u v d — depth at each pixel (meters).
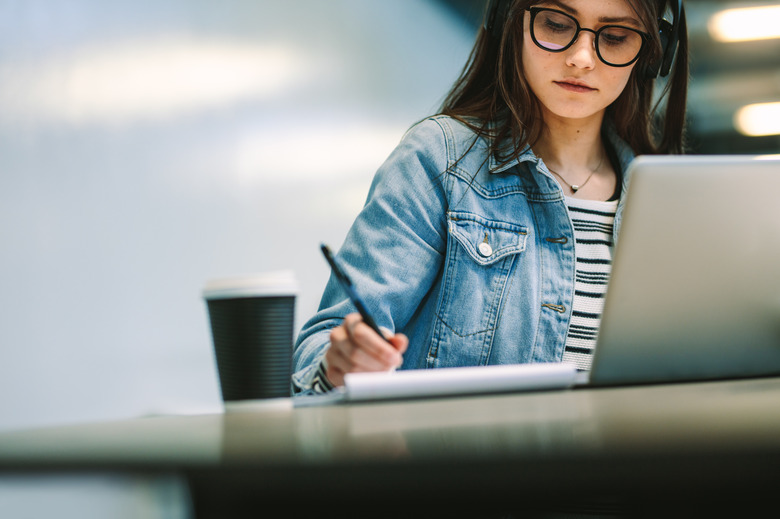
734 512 0.64
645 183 0.96
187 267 5.32
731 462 0.53
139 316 5.00
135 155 5.36
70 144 5.15
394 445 0.58
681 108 1.81
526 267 1.59
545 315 1.58
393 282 1.50
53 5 5.25
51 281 4.83
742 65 4.41
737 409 0.76
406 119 6.32
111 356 4.82
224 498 0.51
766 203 1.00
